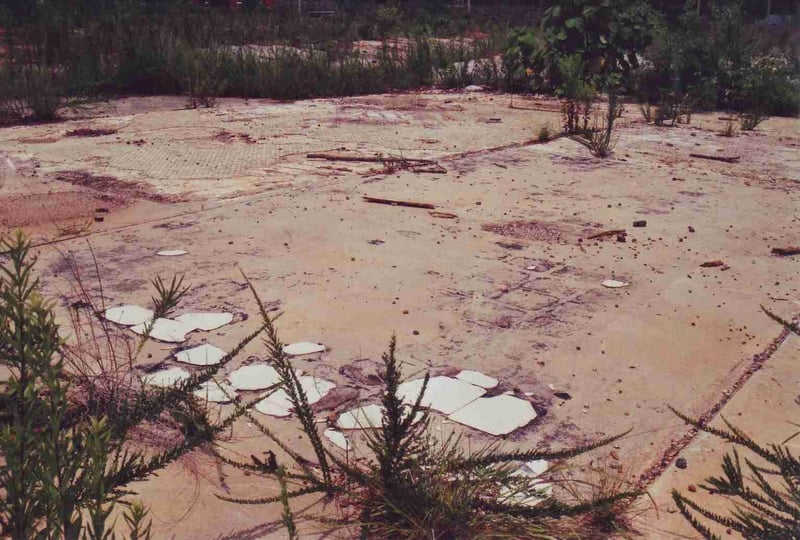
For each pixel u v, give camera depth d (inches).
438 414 138.3
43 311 76.9
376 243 237.6
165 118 495.2
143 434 127.0
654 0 1076.5
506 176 338.3
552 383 152.1
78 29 730.2
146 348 159.8
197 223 254.5
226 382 146.9
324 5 1389.0
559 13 654.5
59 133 432.8
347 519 108.3
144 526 105.2
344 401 141.4
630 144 429.4
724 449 130.0
